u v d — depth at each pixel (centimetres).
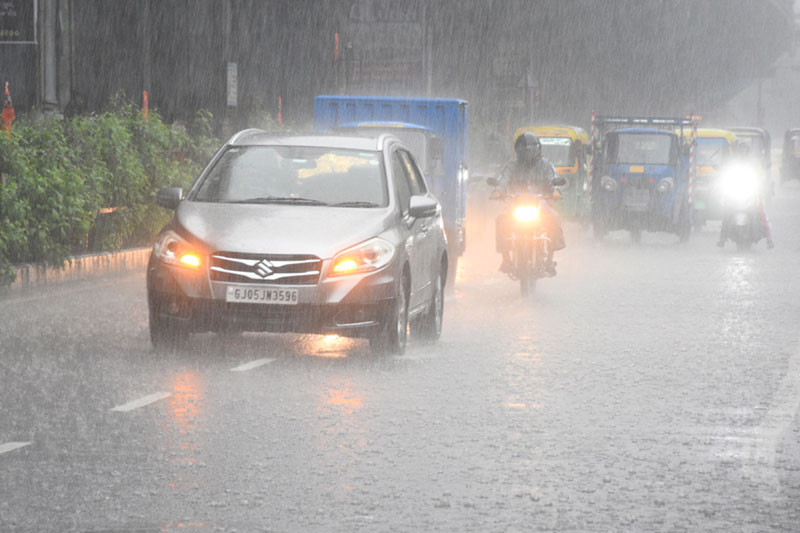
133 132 5400
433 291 3294
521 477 1852
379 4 11750
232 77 9544
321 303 2777
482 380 2688
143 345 3036
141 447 1998
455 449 2030
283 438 2084
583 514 1655
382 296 2836
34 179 4272
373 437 2106
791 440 2139
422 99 5669
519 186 4447
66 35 7381
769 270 5544
